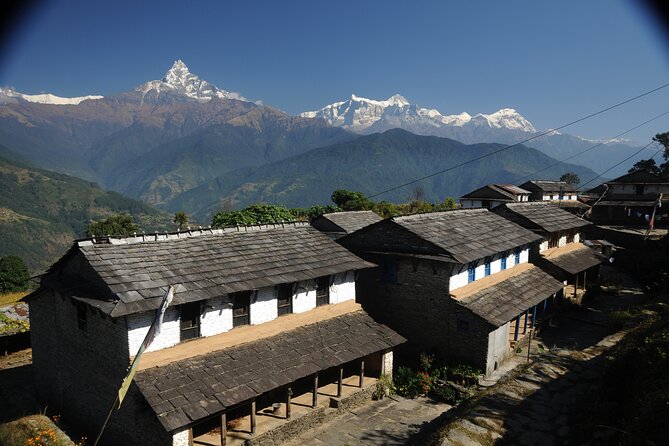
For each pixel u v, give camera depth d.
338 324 21.73
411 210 72.31
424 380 22.14
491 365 22.91
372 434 18.27
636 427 10.05
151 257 17.77
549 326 30.38
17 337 28.42
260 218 56.16
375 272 26.44
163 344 16.22
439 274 23.98
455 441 11.80
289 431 18.06
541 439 11.91
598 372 16.20
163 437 14.80
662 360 12.42
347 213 46.41
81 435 18.20
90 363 17.55
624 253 47.72
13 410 20.50
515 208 36.25
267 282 18.77
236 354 17.62
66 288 17.20
